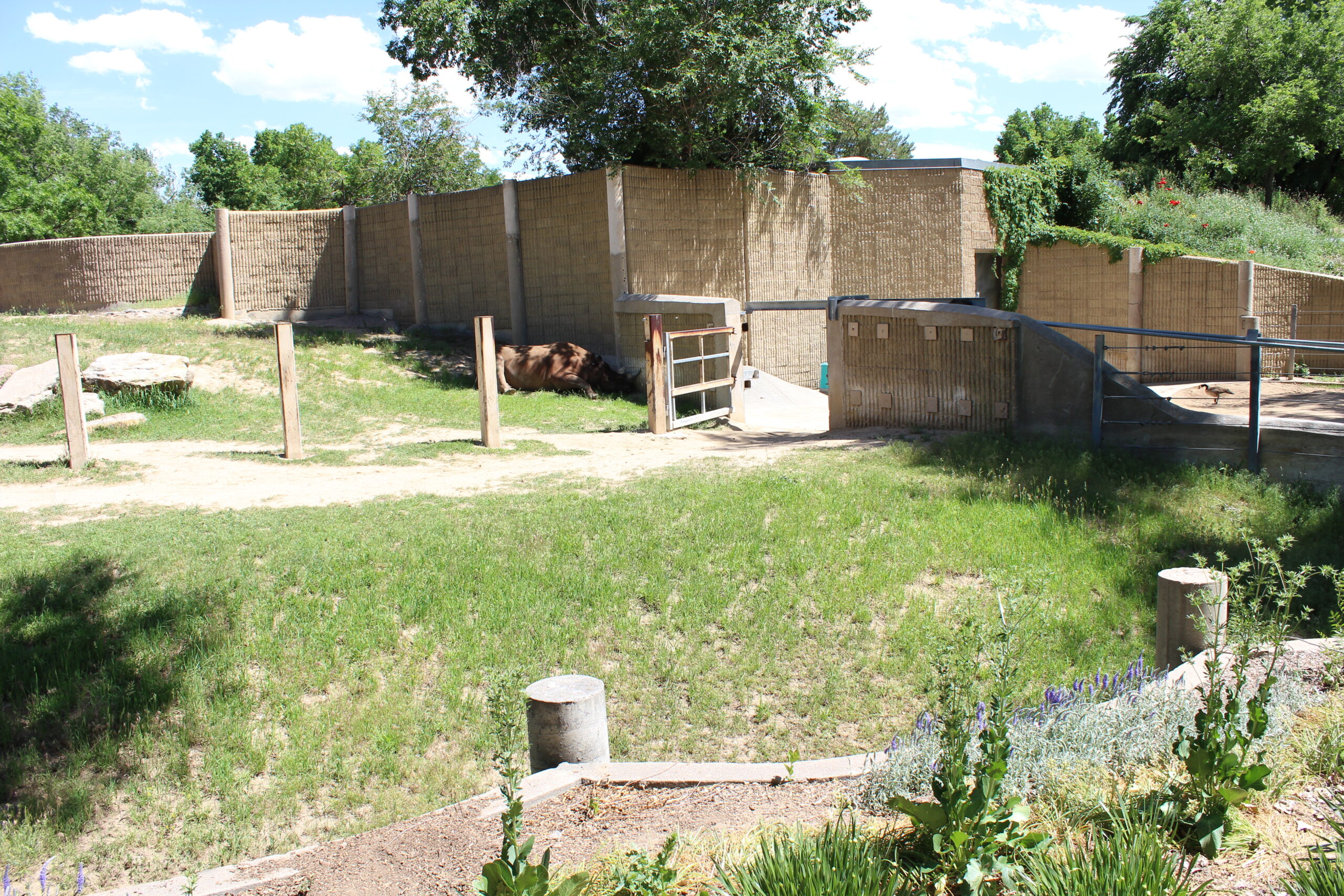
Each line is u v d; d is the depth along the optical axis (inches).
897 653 265.7
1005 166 957.8
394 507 377.7
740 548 327.0
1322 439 380.5
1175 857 131.5
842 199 895.7
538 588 300.0
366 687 255.1
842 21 764.0
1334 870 116.5
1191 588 197.9
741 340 647.1
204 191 2539.4
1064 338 461.1
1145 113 1446.9
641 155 805.2
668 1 707.4
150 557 313.1
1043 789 149.1
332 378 679.7
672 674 259.8
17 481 426.9
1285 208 1186.0
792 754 179.3
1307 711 170.4
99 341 689.0
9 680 245.3
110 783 222.1
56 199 1520.7
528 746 221.5
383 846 160.2
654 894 123.3
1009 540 332.2
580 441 550.6
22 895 189.3
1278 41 1209.4
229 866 157.9
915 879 125.0
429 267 890.7
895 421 535.2
